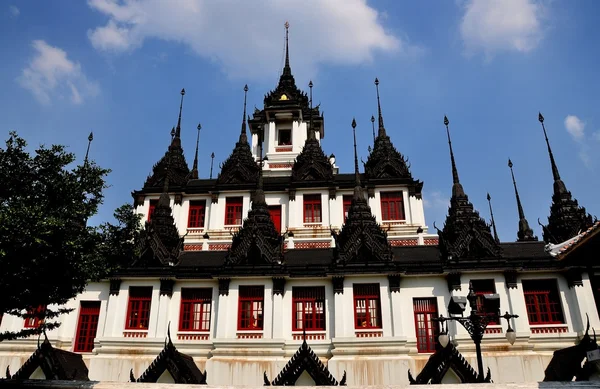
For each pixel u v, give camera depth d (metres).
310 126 48.84
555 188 42.44
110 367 29.72
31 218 19.69
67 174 22.84
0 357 30.92
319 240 38.75
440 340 19.78
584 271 29.56
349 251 31.34
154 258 32.56
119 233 30.72
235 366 28.75
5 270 19.48
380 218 41.19
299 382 24.27
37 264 20.14
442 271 30.56
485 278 30.28
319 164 44.34
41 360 25.64
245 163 45.09
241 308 30.75
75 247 21.03
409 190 41.94
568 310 29.39
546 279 30.36
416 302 30.58
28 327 31.86
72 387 20.42
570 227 39.78
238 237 33.47
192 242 39.91
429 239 38.44
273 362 28.69
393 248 34.91
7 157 21.75
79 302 32.56
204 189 43.06
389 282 30.47
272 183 42.72
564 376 24.05
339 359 28.59
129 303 31.77
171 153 46.19
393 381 27.81
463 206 34.56
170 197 43.34
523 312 29.33
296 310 30.92
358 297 30.55
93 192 23.59
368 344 28.89
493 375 27.84
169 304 31.58
